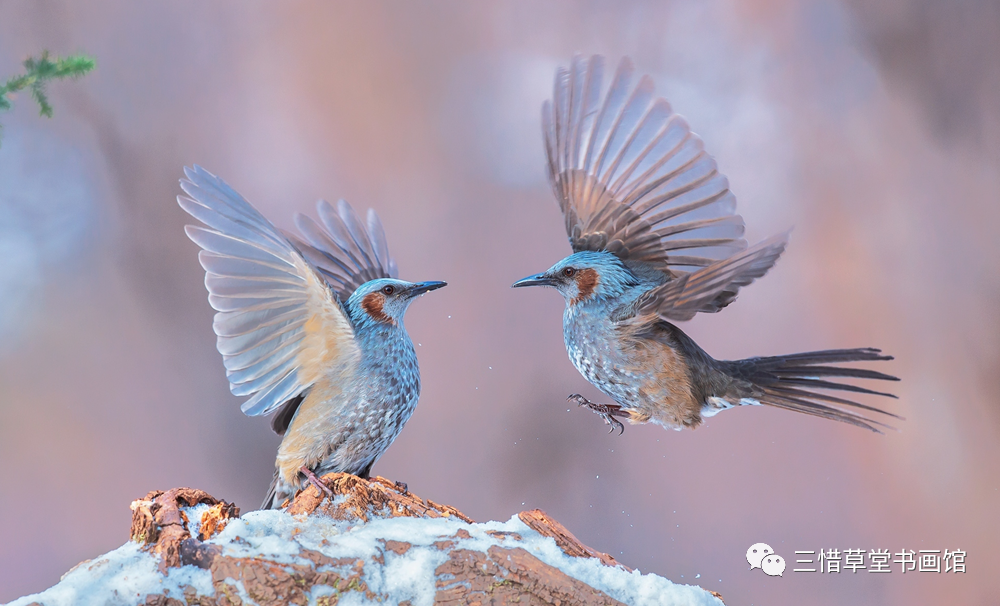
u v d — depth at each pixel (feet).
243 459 54.44
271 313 28.14
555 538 27.81
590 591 27.71
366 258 28.71
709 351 54.65
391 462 54.13
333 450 28.22
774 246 27.81
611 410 28.40
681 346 28.30
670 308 28.07
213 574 27.58
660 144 28.32
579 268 28.30
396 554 27.68
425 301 59.00
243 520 27.68
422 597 27.66
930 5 55.72
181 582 27.58
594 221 28.40
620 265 28.32
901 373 52.01
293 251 28.12
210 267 28.09
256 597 27.55
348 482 27.78
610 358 28.27
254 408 28.17
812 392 28.27
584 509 52.47
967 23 55.06
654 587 27.76
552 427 55.11
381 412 28.25
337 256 28.71
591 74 28.35
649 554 50.16
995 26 54.54
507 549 27.73
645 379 28.27
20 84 28.27
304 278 28.14
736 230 28.30
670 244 28.35
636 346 28.27
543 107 28.40
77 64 28.32
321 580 27.61
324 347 28.19
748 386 28.30
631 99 28.32
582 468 53.47
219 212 28.09
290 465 28.22
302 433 28.19
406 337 28.32
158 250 60.29
